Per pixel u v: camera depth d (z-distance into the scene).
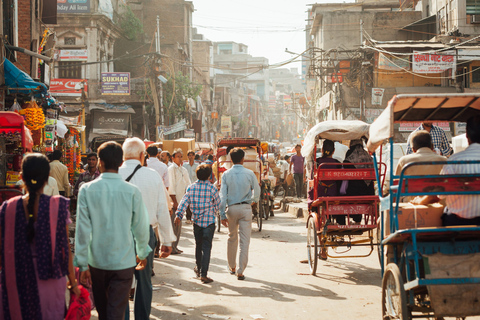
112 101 34.53
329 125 8.56
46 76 18.58
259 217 13.71
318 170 8.12
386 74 31.84
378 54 30.30
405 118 5.91
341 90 32.62
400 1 47.06
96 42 34.59
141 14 50.25
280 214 18.61
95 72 34.38
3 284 3.61
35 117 12.78
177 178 11.03
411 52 30.34
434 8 36.81
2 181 9.16
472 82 30.12
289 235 12.95
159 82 33.22
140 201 4.48
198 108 55.81
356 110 32.69
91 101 34.12
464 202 4.74
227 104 86.94
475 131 4.94
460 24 31.53
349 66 34.16
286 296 6.96
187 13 52.28
